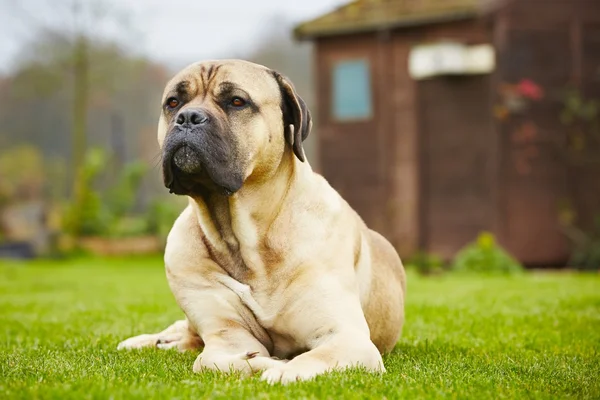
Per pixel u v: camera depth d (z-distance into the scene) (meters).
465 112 18.72
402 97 19.34
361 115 19.86
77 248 24.78
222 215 4.67
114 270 17.97
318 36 20.09
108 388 3.68
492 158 18.27
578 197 17.91
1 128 44.88
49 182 41.88
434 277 14.66
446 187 18.94
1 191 31.72
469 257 16.48
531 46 17.73
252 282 4.67
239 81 4.57
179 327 5.75
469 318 7.43
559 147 17.84
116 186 29.02
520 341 5.99
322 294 4.55
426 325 7.06
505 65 17.69
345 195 20.06
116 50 29.19
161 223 26.09
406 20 18.77
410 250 19.27
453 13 18.25
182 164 4.37
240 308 4.71
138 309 8.51
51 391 3.61
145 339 5.55
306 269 4.61
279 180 4.68
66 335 6.40
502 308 8.21
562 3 17.78
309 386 3.74
